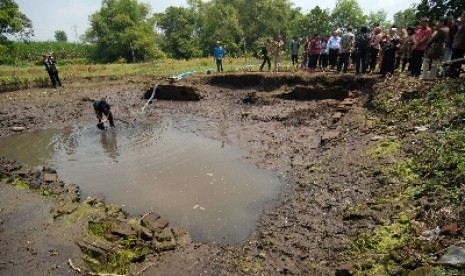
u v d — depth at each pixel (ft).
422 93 31.58
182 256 18.01
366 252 15.48
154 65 86.99
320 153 30.04
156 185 26.96
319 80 48.42
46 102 54.08
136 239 18.80
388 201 18.92
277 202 23.71
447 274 11.48
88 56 172.35
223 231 20.75
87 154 34.32
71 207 22.29
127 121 45.65
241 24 171.73
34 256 17.48
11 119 46.73
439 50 32.65
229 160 31.63
